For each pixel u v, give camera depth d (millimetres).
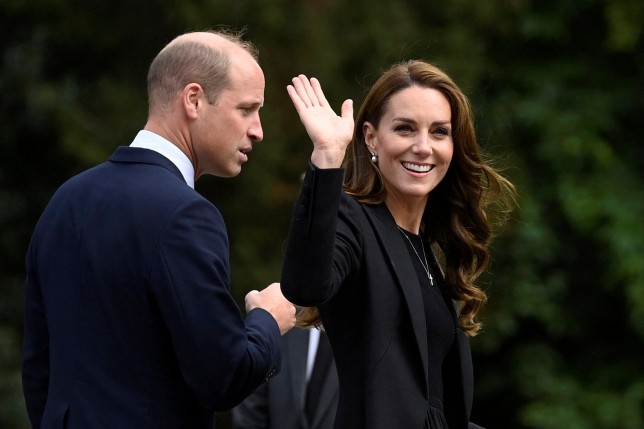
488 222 14914
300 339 19844
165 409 12578
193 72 13211
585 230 43938
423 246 14508
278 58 41250
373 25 42406
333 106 41344
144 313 12508
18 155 45000
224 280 12531
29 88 42500
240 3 40656
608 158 44625
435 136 14023
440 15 44438
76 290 12828
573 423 42969
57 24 43625
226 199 41281
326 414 19531
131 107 41969
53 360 13008
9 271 44438
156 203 12617
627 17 44875
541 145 44781
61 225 13125
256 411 19953
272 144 40781
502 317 43469
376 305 13133
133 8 42938
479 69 44000
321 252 12320
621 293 46000
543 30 46344
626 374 45469
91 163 40969
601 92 46594
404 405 13023
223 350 12289
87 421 12531
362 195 14000
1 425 38625
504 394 46156
